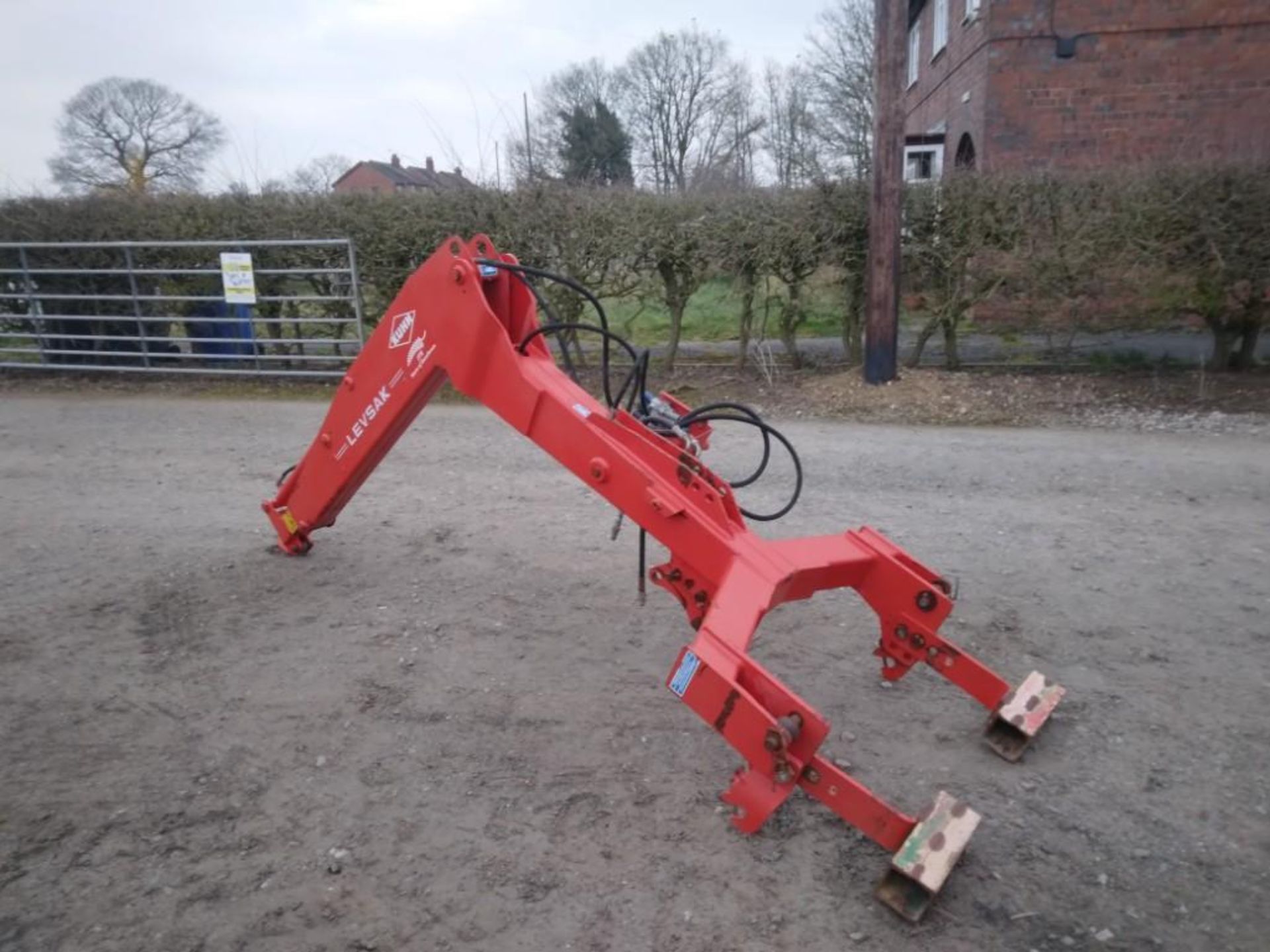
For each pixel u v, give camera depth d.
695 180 16.02
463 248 3.96
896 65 9.34
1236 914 2.79
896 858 2.72
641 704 3.95
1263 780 3.42
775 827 3.20
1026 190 10.05
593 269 11.23
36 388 11.41
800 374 11.23
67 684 4.10
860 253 10.64
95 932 2.71
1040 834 3.14
